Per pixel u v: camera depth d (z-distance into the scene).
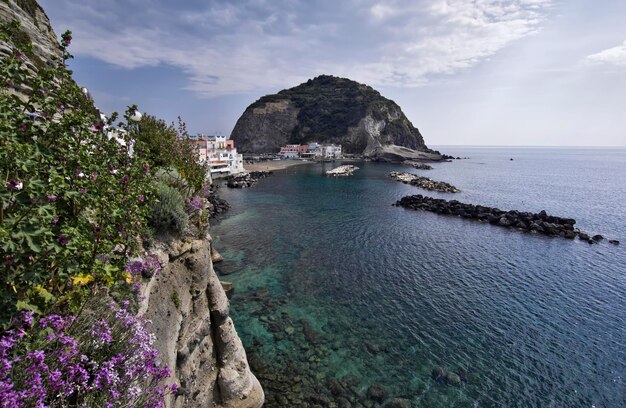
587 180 121.75
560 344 20.67
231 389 12.83
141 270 7.97
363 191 81.81
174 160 16.97
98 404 4.58
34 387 3.74
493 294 27.33
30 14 16.08
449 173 135.50
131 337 5.84
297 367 17.73
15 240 4.32
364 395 16.05
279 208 59.91
